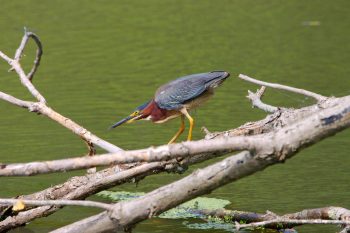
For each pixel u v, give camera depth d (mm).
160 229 9648
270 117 8578
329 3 22891
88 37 19609
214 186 6879
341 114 6293
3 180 11648
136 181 8727
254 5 22781
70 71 17109
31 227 9844
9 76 16781
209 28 20531
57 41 19234
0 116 14414
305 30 20281
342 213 8727
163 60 17828
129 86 15984
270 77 16453
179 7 22547
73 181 9070
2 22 20547
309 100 14688
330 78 16312
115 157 6531
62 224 9961
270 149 6418
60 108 14594
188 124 13625
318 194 10648
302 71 16875
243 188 11133
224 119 13742
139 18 21359
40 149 12500
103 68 17281
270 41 19344
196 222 9906
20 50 10133
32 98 15250
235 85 16016
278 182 11273
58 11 21766
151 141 12695
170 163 8312
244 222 9766
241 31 20266
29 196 9172
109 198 10828
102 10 22031
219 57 18016
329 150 12461
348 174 11383
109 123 13688
